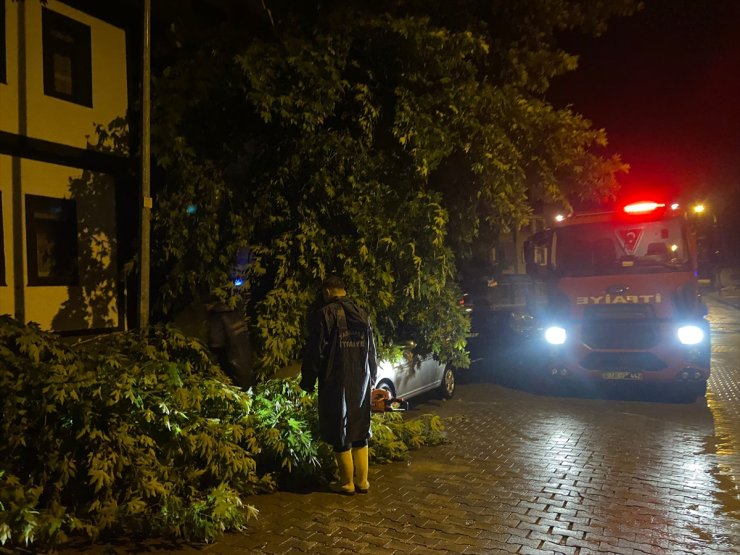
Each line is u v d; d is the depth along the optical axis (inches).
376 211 278.7
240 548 164.1
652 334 340.5
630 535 171.6
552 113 335.6
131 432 174.1
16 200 277.0
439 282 294.2
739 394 363.3
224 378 221.6
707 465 233.3
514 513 187.5
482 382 426.3
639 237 351.9
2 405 163.0
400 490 208.7
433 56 284.0
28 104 281.3
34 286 284.2
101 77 316.5
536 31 376.8
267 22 337.7
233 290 273.6
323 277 273.0
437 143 274.4
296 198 288.4
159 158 270.8
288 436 202.2
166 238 271.6
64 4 298.0
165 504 167.2
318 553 160.9
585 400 360.2
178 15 346.6
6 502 145.2
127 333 222.7
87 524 158.6
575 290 357.7
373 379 209.5
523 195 314.2
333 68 269.7
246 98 267.7
